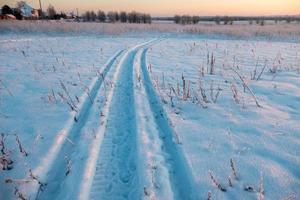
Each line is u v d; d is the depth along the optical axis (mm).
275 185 3193
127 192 3406
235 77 8664
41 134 4852
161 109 6008
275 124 4863
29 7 74250
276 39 27281
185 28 37531
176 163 3924
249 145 4176
